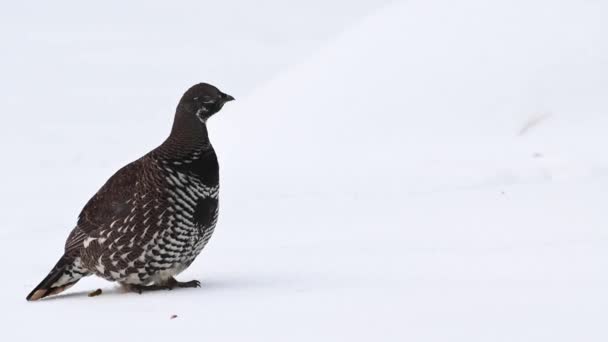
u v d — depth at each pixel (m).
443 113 20.23
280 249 11.60
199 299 8.67
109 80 67.00
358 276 9.40
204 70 74.38
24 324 8.09
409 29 23.88
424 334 6.98
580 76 20.28
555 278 8.59
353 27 25.95
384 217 13.68
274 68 75.06
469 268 9.43
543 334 6.83
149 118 44.22
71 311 8.53
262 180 18.78
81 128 39.59
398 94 21.28
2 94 56.84
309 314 7.73
